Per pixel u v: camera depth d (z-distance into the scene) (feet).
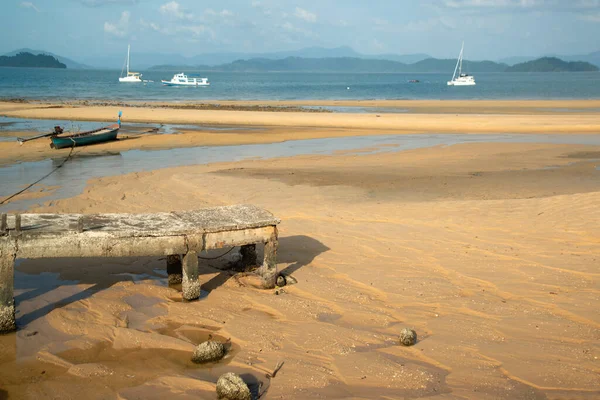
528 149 76.64
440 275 27.09
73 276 27.78
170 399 16.57
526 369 17.70
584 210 37.68
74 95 229.66
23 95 222.48
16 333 21.21
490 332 20.51
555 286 25.03
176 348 19.97
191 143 84.12
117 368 18.56
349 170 59.82
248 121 113.80
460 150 75.97
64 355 19.49
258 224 25.00
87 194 46.98
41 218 23.97
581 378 17.02
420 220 37.17
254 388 17.04
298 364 18.40
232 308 23.59
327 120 116.57
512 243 31.65
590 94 273.54
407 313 22.74
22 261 29.96
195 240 23.84
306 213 39.68
